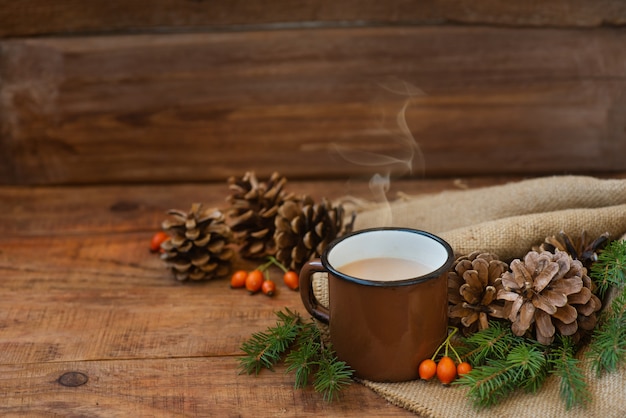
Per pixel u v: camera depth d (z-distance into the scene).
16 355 0.74
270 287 0.82
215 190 1.07
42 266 0.88
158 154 1.09
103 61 1.05
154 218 0.99
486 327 0.70
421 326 0.67
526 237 0.76
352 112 1.07
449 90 1.05
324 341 0.73
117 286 0.84
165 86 1.06
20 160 1.09
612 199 0.82
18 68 1.06
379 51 1.04
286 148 1.08
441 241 0.71
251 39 1.04
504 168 1.08
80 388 0.70
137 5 1.03
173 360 0.73
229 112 1.07
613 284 0.71
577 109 1.05
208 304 0.81
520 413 0.65
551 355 0.69
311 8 1.03
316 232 0.82
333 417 0.67
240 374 0.71
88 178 1.10
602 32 1.02
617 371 0.67
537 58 1.04
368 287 0.66
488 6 1.02
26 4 1.03
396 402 0.67
